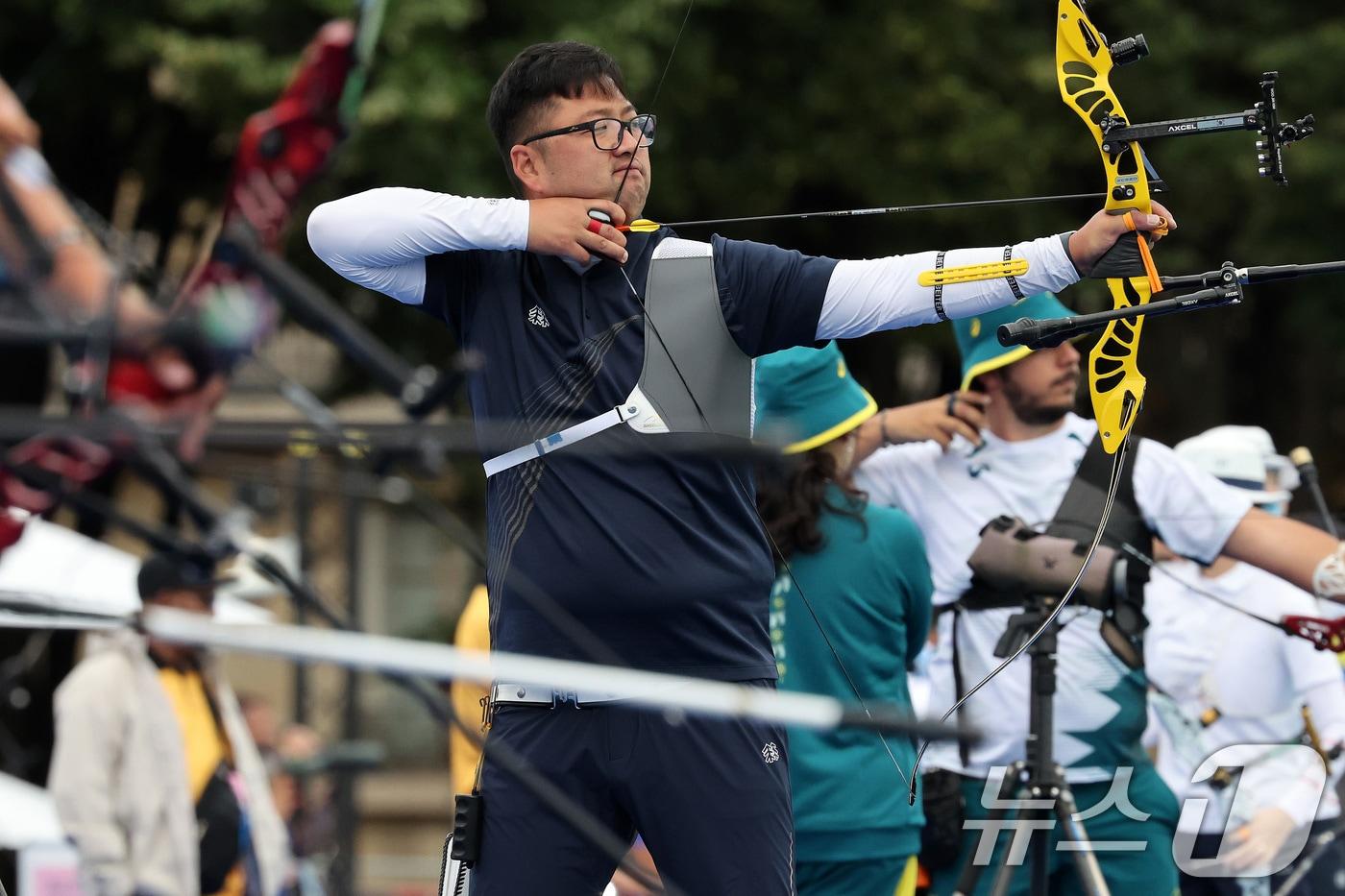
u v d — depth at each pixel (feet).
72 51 87.71
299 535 44.04
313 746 51.21
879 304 30.83
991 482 44.34
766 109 112.47
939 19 112.37
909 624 42.70
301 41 88.58
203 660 45.24
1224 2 115.24
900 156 111.45
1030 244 30.50
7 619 36.27
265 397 24.73
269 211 25.25
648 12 97.25
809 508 41.37
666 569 30.27
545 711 30.86
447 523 28.27
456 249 31.01
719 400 31.14
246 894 44.73
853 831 41.22
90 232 24.77
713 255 31.35
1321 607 45.32
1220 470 48.49
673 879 30.99
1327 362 130.82
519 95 31.94
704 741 30.45
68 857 52.13
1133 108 113.39
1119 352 31.81
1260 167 29.43
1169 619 46.65
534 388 31.09
